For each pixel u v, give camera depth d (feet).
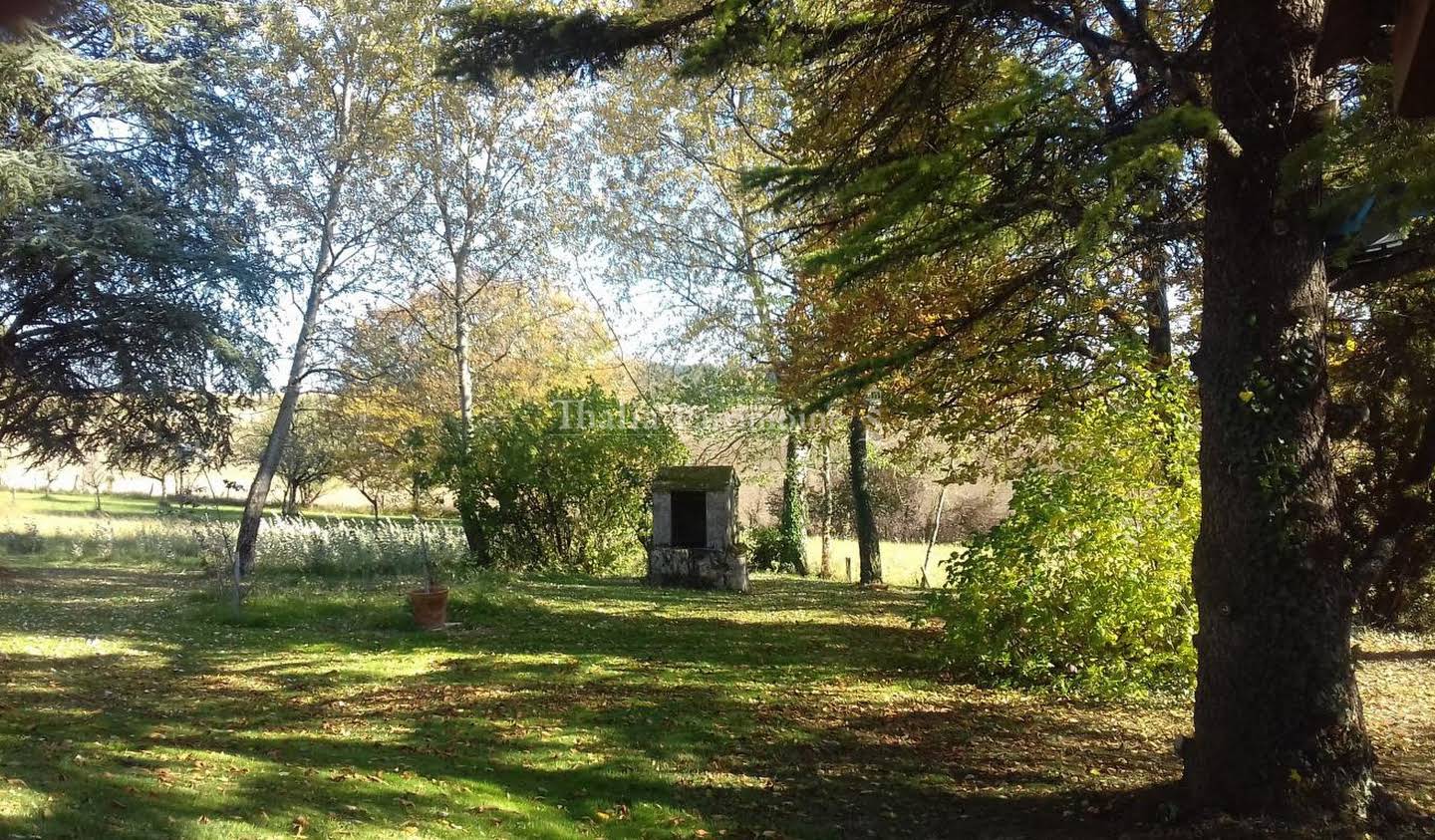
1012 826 17.71
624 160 84.28
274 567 65.00
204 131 62.39
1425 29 9.97
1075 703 27.50
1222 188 16.98
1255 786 16.07
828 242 27.55
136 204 56.95
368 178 74.02
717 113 75.41
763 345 74.84
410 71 70.18
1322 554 16.15
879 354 36.47
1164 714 26.25
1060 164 17.95
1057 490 29.99
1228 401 16.72
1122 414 30.81
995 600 30.04
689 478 61.67
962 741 23.57
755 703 27.12
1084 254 16.38
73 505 129.80
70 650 33.73
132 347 61.21
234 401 68.49
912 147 22.26
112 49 57.57
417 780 18.99
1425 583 44.04
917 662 33.35
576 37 23.27
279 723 23.65
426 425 87.40
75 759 18.37
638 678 30.35
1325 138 13.41
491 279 84.89
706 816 18.30
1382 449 41.50
